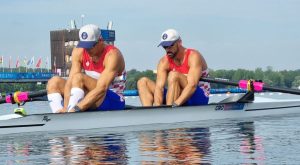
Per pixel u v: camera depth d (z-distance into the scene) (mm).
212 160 8867
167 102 16438
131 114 14703
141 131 13477
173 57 17062
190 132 13172
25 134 12953
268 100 18578
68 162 8906
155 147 10531
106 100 15117
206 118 16484
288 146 10375
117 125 14453
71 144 11164
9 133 12969
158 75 17219
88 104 14320
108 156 9445
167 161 8812
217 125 14938
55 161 9047
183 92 16484
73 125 13750
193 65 16859
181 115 15812
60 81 14891
